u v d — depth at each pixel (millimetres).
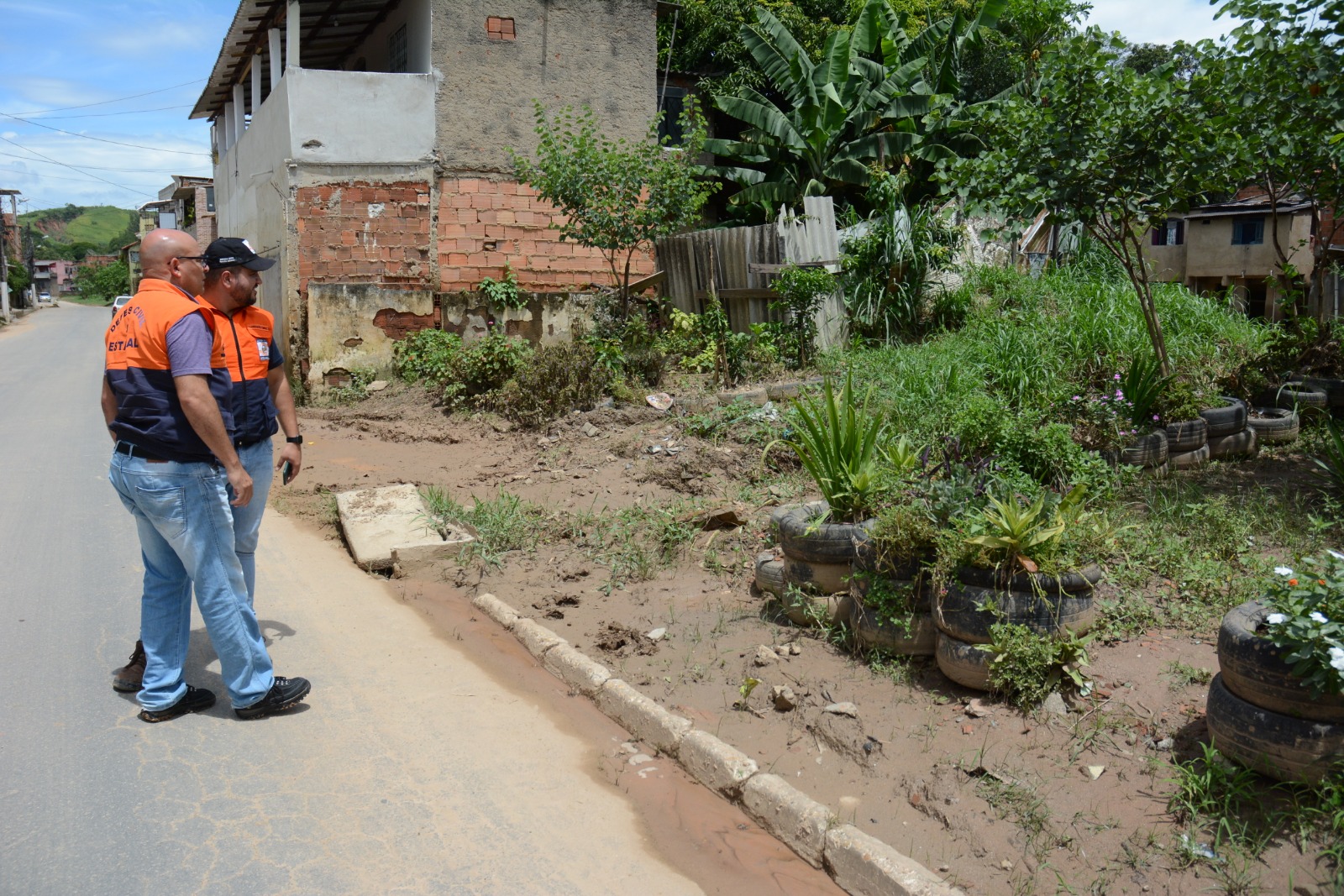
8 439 11312
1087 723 3859
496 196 14445
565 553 6531
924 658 4469
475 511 7156
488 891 3068
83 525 7352
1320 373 9148
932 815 3395
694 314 12688
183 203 40031
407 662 4891
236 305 4406
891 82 17078
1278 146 7430
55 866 3129
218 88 19719
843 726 3963
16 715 4203
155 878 3078
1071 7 18562
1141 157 7391
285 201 13477
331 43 17609
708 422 9055
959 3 19406
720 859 3320
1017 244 15578
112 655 4875
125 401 3869
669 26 19688
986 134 8461
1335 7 6457
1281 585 3410
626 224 12781
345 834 3350
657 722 4094
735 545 6363
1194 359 9852
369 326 13758
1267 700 3201
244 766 3799
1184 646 4473
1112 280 14125
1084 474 6367
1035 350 9664
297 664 4809
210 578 4004
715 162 20438
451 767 3846
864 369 10531
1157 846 3117
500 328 14195
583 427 9805
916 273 12758
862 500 5012
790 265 11336
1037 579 3988
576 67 14969
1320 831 3070
